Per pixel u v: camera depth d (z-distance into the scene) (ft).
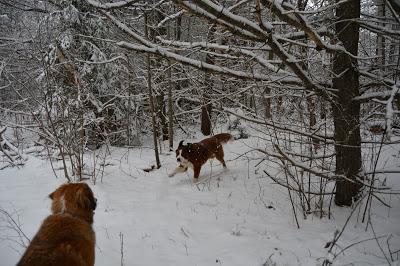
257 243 8.45
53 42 18.74
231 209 10.82
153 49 9.41
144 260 7.59
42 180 13.30
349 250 8.16
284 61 8.61
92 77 20.59
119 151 20.25
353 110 10.20
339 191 10.88
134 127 23.54
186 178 14.58
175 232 9.05
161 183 13.88
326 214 10.38
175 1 7.09
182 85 26.63
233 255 7.80
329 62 10.00
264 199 11.69
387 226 9.50
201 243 8.48
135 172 15.28
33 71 19.43
